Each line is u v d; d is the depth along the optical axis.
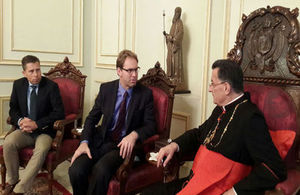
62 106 2.60
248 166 1.38
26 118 2.44
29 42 3.63
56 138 2.36
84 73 4.20
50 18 3.77
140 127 2.18
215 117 1.65
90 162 1.94
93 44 4.19
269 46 1.68
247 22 1.80
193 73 2.79
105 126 2.12
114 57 3.77
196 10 2.70
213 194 1.38
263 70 1.71
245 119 1.35
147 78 2.45
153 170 2.00
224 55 2.41
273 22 1.67
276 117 1.54
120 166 1.80
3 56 3.44
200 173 1.45
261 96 1.65
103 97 2.22
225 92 1.46
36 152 2.24
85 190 1.92
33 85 2.54
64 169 3.05
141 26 3.35
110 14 3.79
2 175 2.41
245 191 1.25
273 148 1.27
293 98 1.55
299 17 1.84
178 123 2.97
